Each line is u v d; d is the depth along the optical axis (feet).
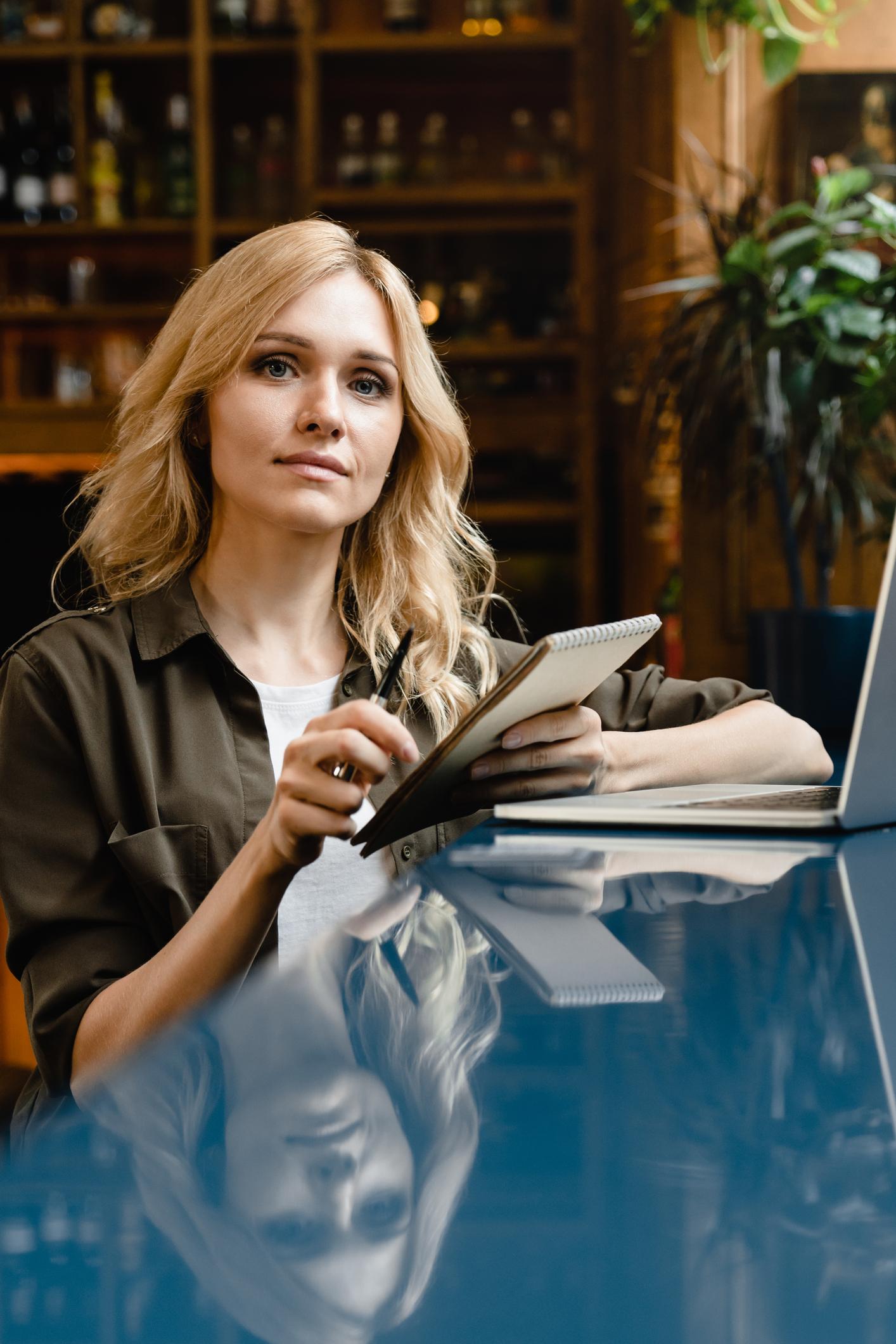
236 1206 0.80
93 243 14.19
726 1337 0.62
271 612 4.08
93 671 3.66
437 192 13.64
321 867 3.87
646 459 8.33
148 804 3.54
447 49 13.55
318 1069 1.14
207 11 13.58
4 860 3.47
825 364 7.09
